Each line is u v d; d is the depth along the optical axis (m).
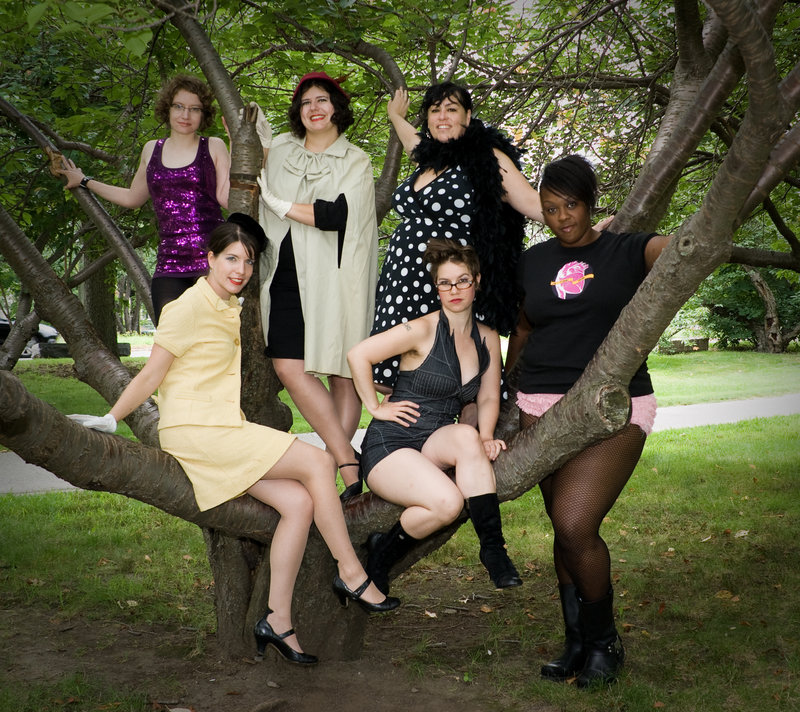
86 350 3.76
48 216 7.24
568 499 3.16
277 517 3.29
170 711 3.20
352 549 3.18
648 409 3.22
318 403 3.56
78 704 3.28
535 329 3.35
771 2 2.53
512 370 3.59
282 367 3.53
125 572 5.32
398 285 3.30
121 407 2.97
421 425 3.21
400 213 3.41
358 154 3.58
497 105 5.99
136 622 4.37
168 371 3.13
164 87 3.77
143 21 2.54
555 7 6.42
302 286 3.46
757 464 8.75
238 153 3.35
